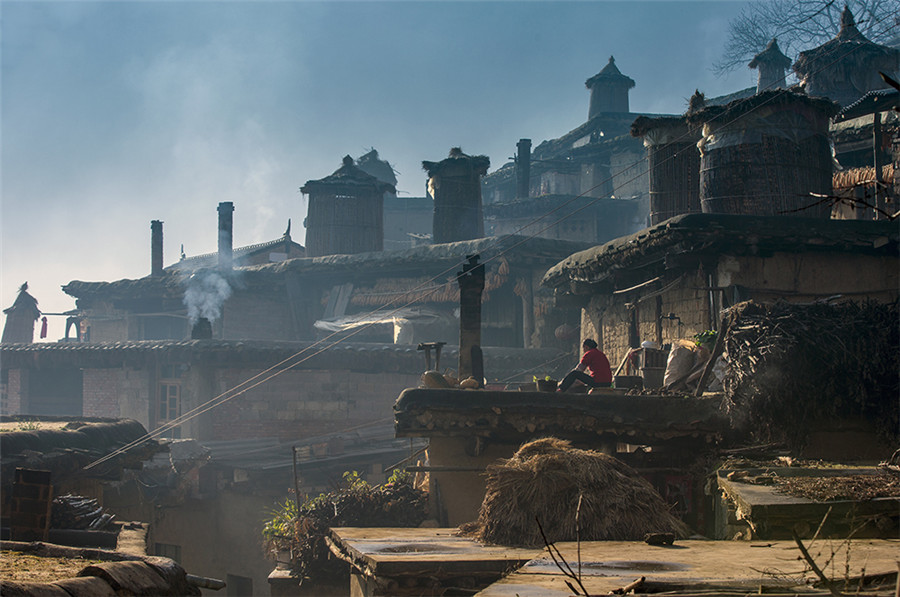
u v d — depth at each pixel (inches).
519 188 1760.6
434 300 1095.0
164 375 1043.9
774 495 355.9
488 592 208.1
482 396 518.9
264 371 988.6
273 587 611.5
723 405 510.0
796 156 664.4
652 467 522.6
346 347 977.5
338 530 488.1
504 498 387.2
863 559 245.8
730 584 205.3
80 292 1428.4
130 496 760.3
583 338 898.7
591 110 2026.3
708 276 641.0
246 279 1267.2
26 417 754.2
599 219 1759.4
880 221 619.8
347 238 1342.3
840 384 486.3
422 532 472.7
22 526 384.8
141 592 237.3
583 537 368.5
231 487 895.1
